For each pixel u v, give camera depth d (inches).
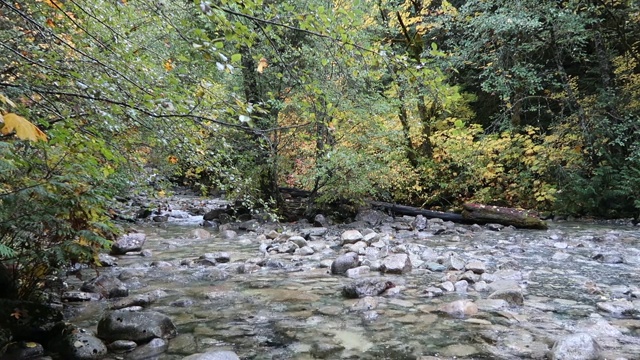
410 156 532.4
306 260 286.0
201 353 129.3
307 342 148.3
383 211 491.8
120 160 139.7
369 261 265.6
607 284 220.7
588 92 561.3
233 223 441.4
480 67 552.1
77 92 128.0
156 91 118.3
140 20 178.4
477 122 665.0
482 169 503.2
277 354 138.6
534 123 611.8
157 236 382.9
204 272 246.8
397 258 256.1
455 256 266.7
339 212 475.8
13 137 132.3
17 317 141.3
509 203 519.5
